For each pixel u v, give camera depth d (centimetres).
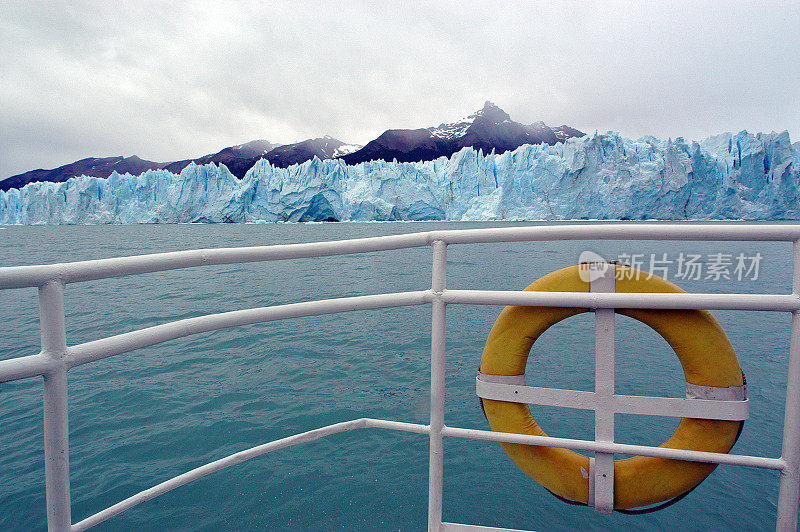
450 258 1478
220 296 811
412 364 387
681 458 92
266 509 179
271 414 288
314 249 91
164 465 228
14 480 216
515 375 104
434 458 100
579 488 103
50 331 72
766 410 274
